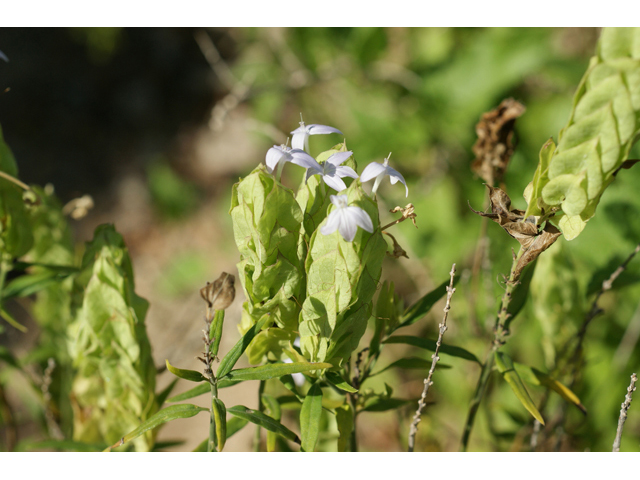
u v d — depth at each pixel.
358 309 0.23
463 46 0.51
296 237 0.22
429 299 0.27
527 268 0.26
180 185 0.80
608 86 0.19
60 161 0.87
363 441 0.45
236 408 0.23
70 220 0.81
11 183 0.28
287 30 0.56
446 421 0.43
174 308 0.67
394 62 0.56
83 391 0.29
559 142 0.20
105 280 0.27
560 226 0.22
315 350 0.23
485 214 0.22
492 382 0.36
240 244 0.23
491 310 0.34
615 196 0.39
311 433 0.23
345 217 0.21
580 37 0.51
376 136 0.51
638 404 0.37
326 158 0.23
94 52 0.97
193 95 0.92
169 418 0.23
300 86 0.56
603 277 0.32
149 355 0.28
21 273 0.56
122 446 0.28
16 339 0.58
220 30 0.92
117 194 0.84
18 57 0.97
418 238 0.50
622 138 0.20
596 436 0.36
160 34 0.99
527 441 0.34
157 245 0.76
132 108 0.93
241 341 0.23
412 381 0.46
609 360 0.39
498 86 0.48
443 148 0.50
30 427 0.48
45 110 0.92
